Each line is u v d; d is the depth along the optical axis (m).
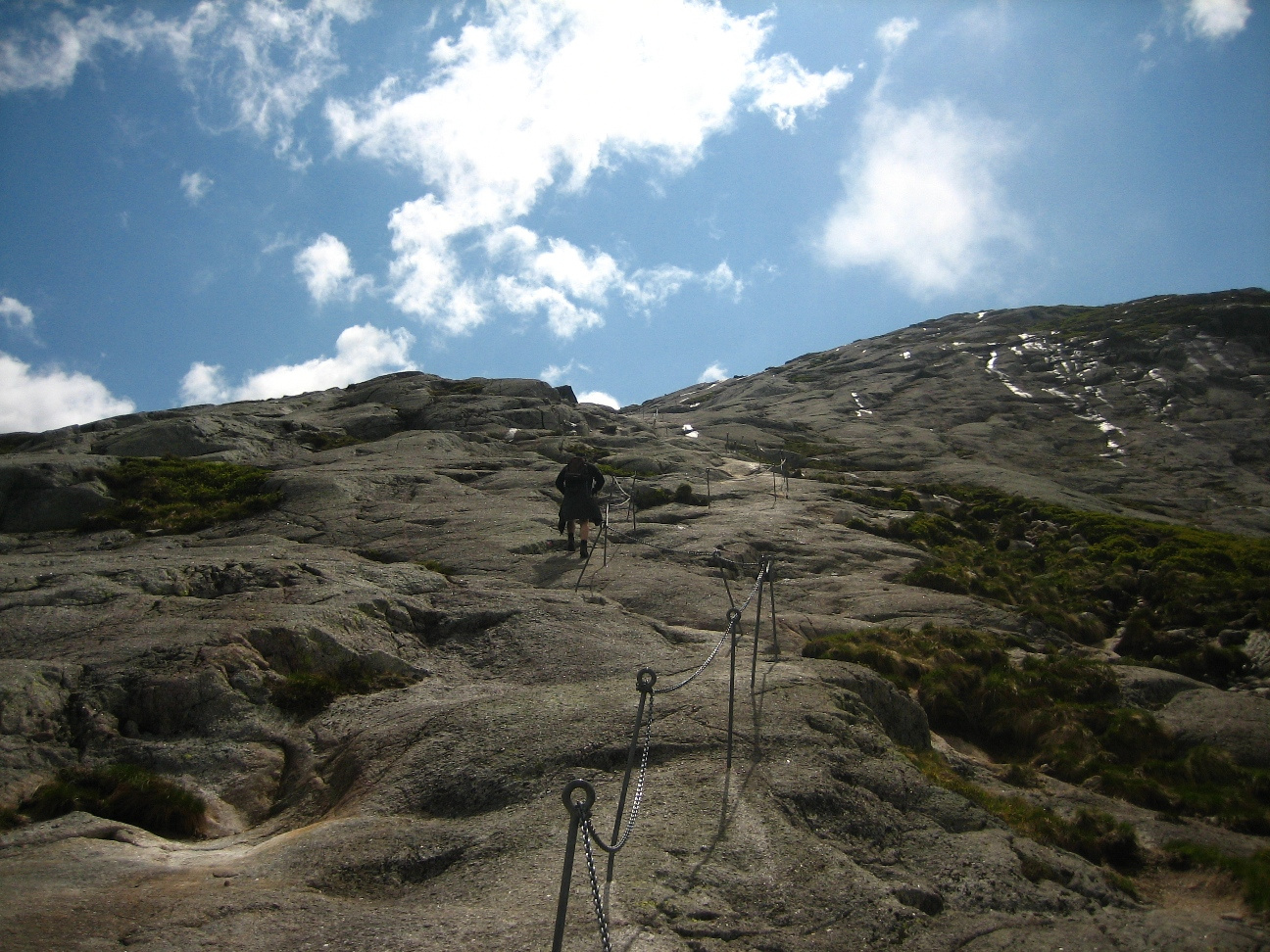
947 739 11.23
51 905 4.95
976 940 5.07
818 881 5.41
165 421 26.08
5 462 20.88
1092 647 15.59
